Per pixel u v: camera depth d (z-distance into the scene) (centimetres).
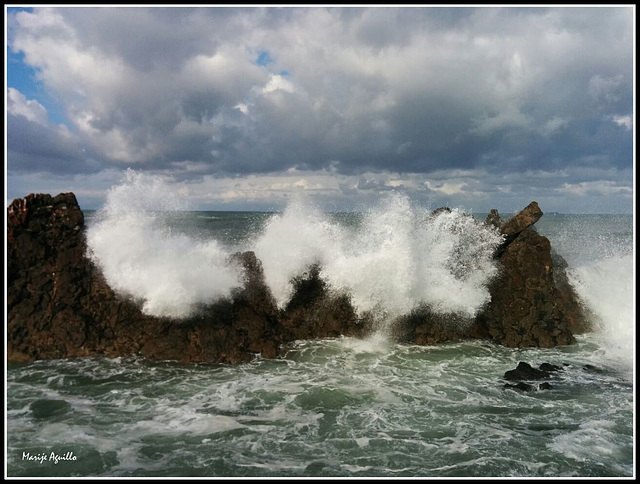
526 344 1028
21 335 884
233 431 644
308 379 826
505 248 1166
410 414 702
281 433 642
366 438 633
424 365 905
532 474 555
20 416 666
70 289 939
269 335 981
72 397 731
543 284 1091
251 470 554
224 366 876
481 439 633
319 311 1059
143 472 545
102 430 636
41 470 541
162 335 914
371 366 895
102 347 902
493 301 1095
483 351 991
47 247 968
